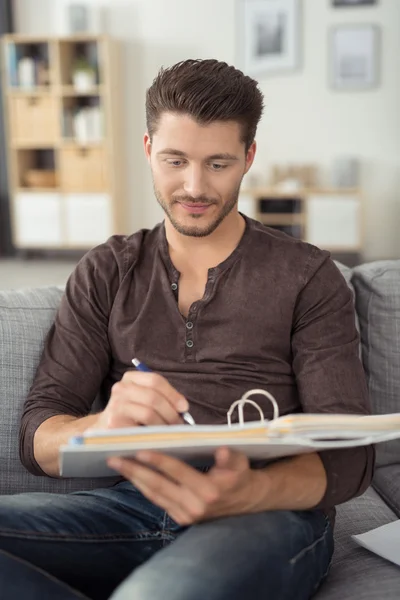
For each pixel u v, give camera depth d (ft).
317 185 20.42
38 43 20.43
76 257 21.99
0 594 2.89
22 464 4.03
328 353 3.77
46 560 3.30
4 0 20.38
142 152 20.98
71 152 20.08
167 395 3.07
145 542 3.53
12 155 20.31
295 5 19.49
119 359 4.07
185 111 3.62
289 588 3.09
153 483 2.93
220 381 3.85
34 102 19.98
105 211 20.24
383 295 4.86
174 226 3.90
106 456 2.78
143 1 20.21
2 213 21.89
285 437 2.75
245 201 19.67
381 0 19.20
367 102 19.80
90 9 20.25
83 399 4.06
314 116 20.10
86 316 4.11
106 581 3.45
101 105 19.67
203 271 4.01
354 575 3.53
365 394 3.74
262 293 3.91
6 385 4.31
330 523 3.67
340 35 19.51
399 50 19.39
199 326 3.93
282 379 3.92
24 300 4.58
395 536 3.75
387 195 20.17
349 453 3.46
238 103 3.66
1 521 3.26
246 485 3.08
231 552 2.92
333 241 19.39
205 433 2.69
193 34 20.22
